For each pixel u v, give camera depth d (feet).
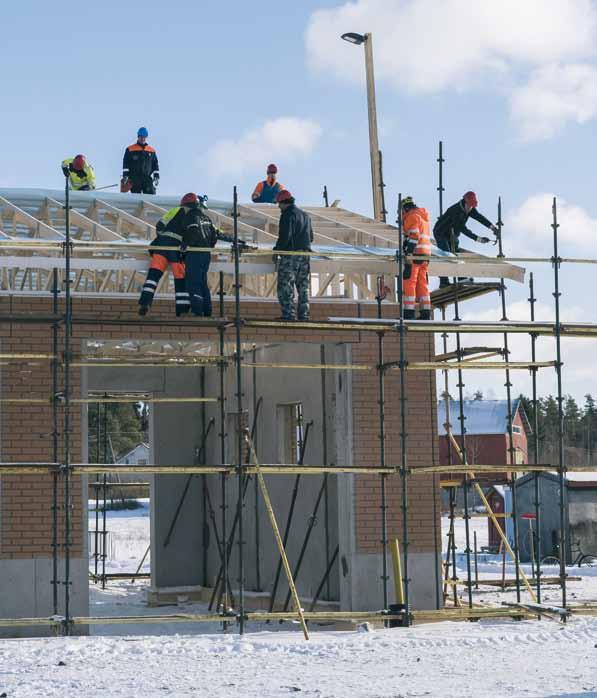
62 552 53.01
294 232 52.95
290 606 66.95
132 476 220.64
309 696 33.55
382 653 42.55
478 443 217.77
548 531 99.04
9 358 48.57
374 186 87.30
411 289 56.29
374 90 87.92
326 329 51.60
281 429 70.13
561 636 46.06
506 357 61.16
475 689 34.60
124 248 50.90
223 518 51.90
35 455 53.36
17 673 38.37
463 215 60.80
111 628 60.85
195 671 38.65
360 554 56.95
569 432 401.90
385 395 57.98
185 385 78.02
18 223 61.62
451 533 64.08
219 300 56.24
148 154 70.38
